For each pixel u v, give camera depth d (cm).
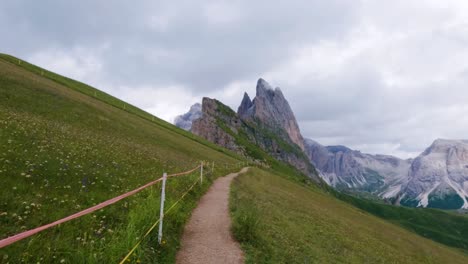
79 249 923
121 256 944
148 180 2125
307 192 8219
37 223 1043
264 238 1612
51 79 7631
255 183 4903
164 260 1075
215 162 6369
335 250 2319
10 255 827
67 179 1541
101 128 4341
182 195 2045
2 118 2348
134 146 3753
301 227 2617
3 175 1298
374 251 3188
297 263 1486
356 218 6606
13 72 5203
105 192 1557
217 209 1998
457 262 5788
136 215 1233
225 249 1312
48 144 2048
